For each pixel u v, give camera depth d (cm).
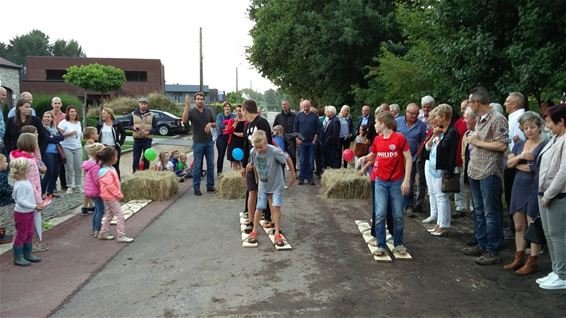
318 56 1997
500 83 795
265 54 2522
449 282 477
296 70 2383
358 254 572
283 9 2242
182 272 511
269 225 693
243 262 544
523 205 491
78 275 500
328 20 1981
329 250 589
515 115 575
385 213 559
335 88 2152
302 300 435
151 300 437
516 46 737
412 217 753
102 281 484
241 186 908
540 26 715
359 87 1892
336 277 494
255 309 417
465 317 397
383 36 1930
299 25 2081
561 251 448
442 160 616
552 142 449
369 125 861
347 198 909
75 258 555
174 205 854
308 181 1090
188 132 3012
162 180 888
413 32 1277
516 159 495
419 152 746
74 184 982
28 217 531
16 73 3203
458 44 811
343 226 709
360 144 842
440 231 645
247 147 727
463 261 541
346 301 432
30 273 505
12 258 555
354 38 1848
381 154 562
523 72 723
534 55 719
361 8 1862
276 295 447
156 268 523
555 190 433
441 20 856
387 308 416
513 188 504
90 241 625
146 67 5272
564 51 714
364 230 679
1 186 593
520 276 490
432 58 928
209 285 473
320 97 2478
